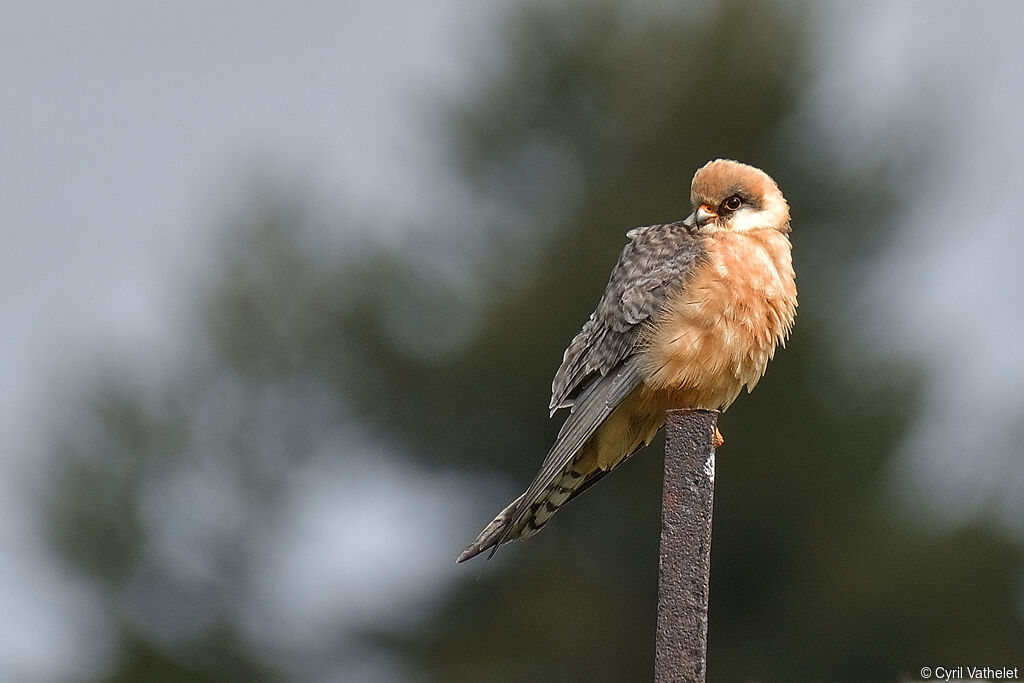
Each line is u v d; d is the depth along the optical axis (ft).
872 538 62.90
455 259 64.49
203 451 63.26
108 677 62.18
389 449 65.57
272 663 62.64
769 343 27.91
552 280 61.52
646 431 28.71
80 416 62.80
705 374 27.58
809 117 66.54
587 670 64.39
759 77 65.36
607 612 64.08
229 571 63.26
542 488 26.43
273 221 65.51
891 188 66.03
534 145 65.82
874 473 63.82
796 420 62.90
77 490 61.67
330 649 63.87
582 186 64.95
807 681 64.28
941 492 64.39
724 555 65.10
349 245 65.92
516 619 63.21
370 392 64.18
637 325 27.81
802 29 66.74
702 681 20.71
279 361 64.08
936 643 63.16
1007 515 63.93
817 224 66.39
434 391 63.46
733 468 63.05
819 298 64.69
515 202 65.57
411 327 64.13
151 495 62.59
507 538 27.66
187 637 63.10
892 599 62.80
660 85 65.21
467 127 65.16
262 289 64.64
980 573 62.85
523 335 61.21
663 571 20.98
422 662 64.18
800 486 63.31
